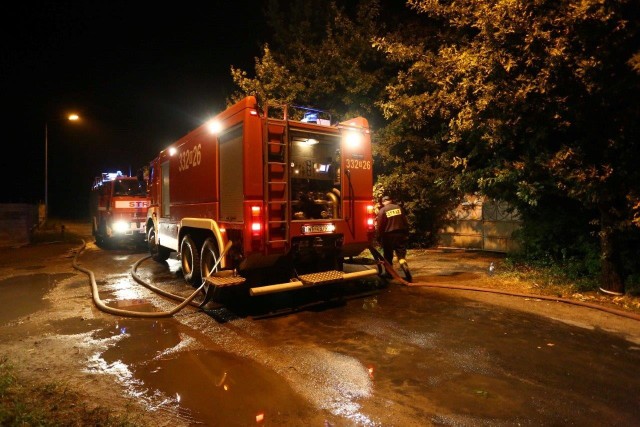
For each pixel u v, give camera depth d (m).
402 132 11.37
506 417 3.40
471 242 12.14
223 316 6.38
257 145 6.15
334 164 7.48
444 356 4.66
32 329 5.89
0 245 18.00
